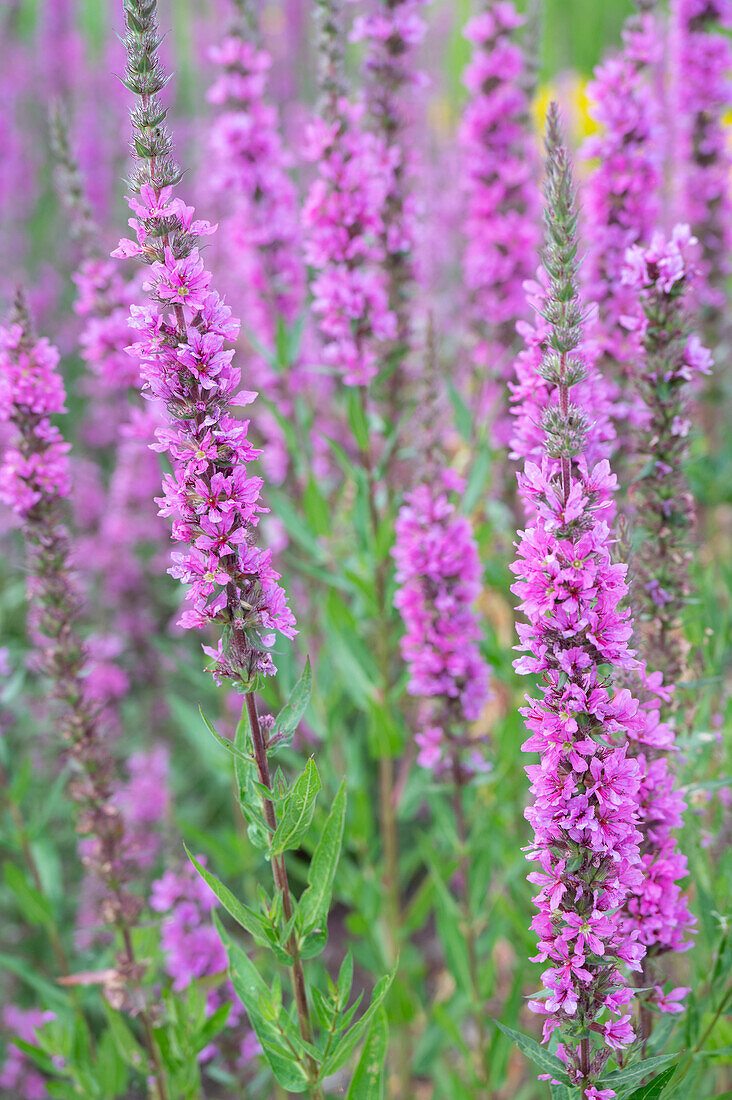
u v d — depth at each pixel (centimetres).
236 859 661
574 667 294
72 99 1656
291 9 1541
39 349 462
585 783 299
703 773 469
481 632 532
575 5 1866
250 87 712
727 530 948
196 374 301
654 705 348
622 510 483
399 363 642
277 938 339
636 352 451
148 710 942
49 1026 519
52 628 484
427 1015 655
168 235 309
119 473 931
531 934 540
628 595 332
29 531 477
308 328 778
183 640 977
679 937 349
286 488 764
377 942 656
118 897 480
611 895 301
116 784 495
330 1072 349
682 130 773
